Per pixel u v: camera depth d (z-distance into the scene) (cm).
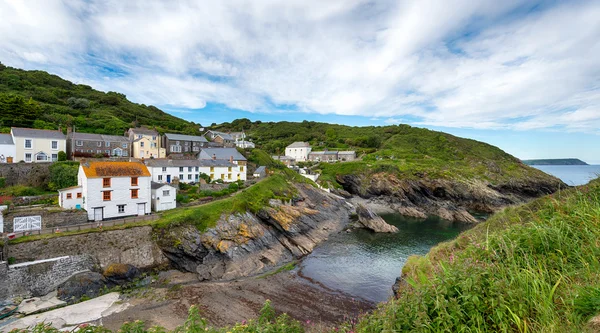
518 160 10975
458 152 10531
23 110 5478
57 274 2297
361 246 3731
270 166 6875
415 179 6912
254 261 2992
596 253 615
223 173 5416
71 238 2455
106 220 3086
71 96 8875
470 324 517
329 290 2414
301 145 10812
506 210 1712
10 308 1977
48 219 2714
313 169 8612
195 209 3341
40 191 3697
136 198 3334
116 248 2628
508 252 686
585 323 443
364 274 2781
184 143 7019
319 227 4353
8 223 2528
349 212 5791
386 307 695
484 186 6769
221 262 2881
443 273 714
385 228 4525
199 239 2972
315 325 1858
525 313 502
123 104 10012
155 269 2709
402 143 11675
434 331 517
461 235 1719
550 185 7312
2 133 4306
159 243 2830
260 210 3756
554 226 745
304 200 5212
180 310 1994
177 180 4541
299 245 3566
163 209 3572
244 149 7494
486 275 607
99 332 854
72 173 3862
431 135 12850
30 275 2173
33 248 2280
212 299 2170
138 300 2130
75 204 3084
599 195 902
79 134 5266
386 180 7231
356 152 10800
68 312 1939
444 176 6831
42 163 3975
